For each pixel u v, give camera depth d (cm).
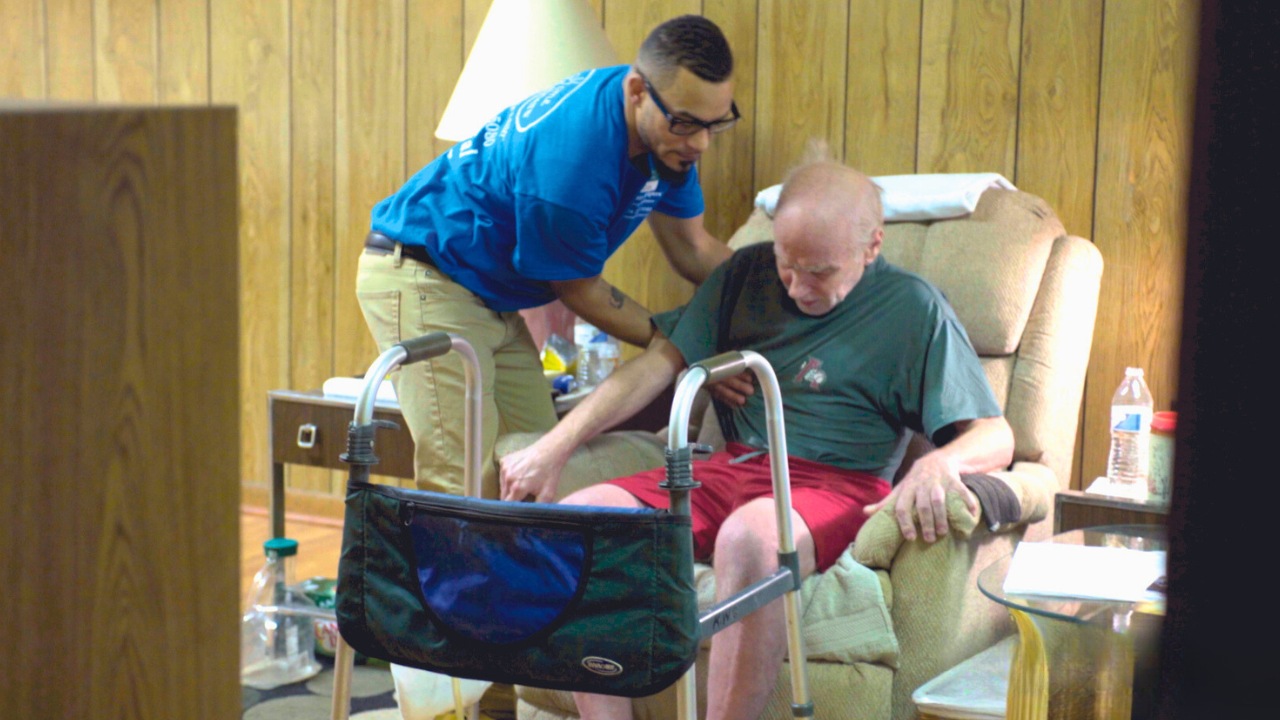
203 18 364
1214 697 31
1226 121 29
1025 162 261
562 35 268
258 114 361
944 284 231
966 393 199
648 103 198
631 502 194
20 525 50
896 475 230
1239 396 30
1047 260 232
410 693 173
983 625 193
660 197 222
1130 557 163
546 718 202
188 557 54
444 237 221
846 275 204
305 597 253
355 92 347
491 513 131
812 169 206
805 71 283
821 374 208
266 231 365
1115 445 224
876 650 177
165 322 52
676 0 298
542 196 204
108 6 376
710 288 223
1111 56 250
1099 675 155
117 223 51
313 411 260
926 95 270
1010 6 259
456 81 332
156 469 53
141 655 53
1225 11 29
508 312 232
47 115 49
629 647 127
